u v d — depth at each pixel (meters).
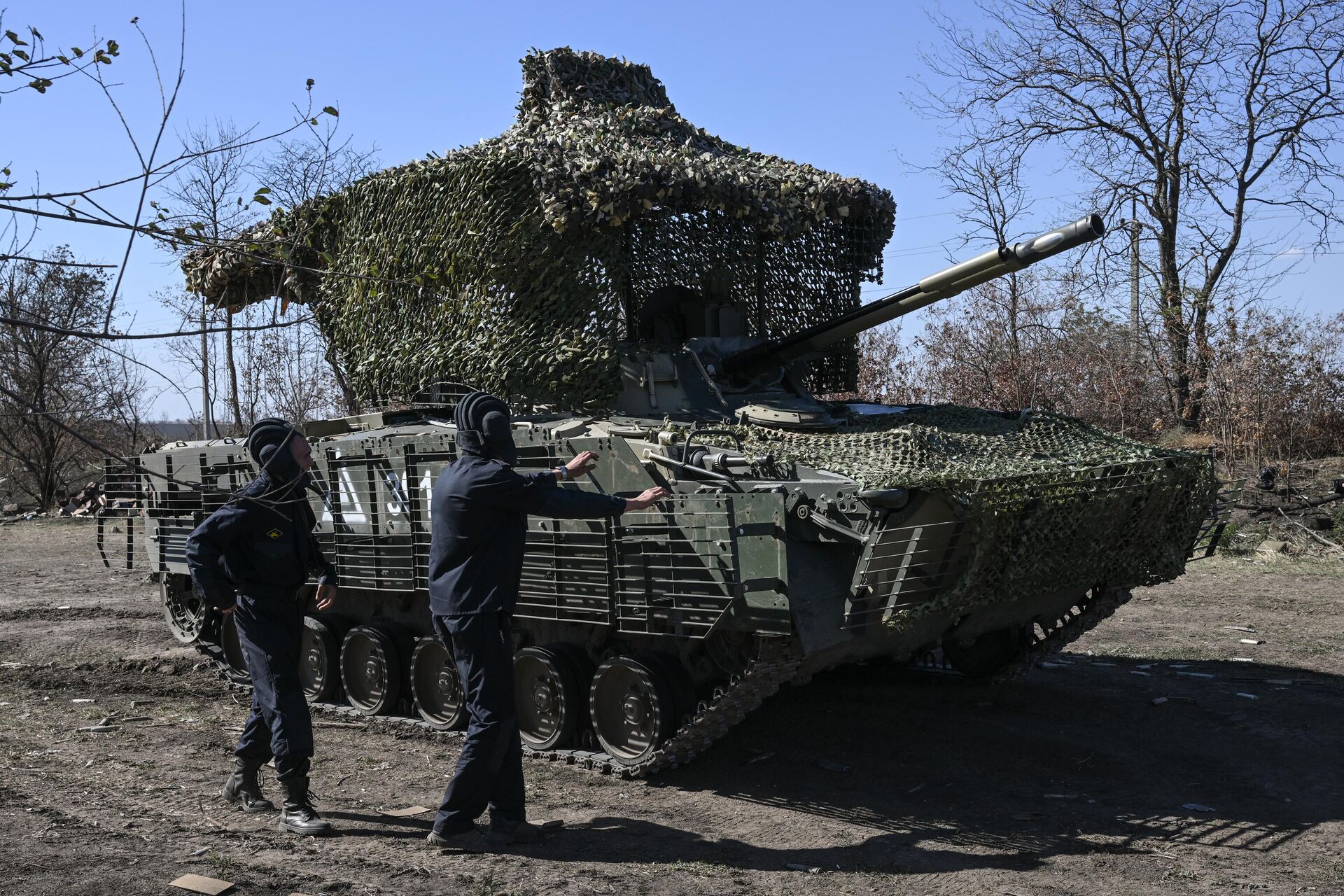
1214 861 5.31
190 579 9.94
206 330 3.41
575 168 8.15
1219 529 8.43
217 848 5.33
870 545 5.68
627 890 4.90
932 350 23.98
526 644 7.80
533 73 10.73
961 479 5.94
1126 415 23.06
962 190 23.44
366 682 8.51
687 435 6.47
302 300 10.48
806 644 5.83
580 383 8.08
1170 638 10.78
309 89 4.35
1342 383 19.92
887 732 7.72
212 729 7.91
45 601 14.00
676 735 6.47
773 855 5.42
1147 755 7.10
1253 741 7.37
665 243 8.88
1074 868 5.23
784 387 8.94
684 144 9.62
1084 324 24.27
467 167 8.69
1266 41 21.52
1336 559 14.57
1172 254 22.83
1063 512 6.60
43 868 4.96
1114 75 22.66
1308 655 9.94
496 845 5.43
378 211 9.54
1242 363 20.02
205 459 9.42
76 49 3.54
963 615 7.15
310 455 6.05
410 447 7.81
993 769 6.88
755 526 5.95
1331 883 5.02
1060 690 8.86
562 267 8.27
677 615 6.43
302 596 9.39
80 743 7.45
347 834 5.64
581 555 7.00
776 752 7.28
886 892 4.94
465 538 5.43
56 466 26.47
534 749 7.22
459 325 8.79
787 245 9.74
